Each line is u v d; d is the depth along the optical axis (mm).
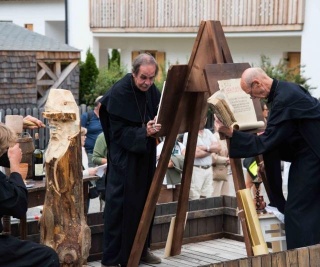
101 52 25219
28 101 19047
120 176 6020
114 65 21531
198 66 5906
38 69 19344
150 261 6387
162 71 19812
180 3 20953
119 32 22812
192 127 6355
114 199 6047
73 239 5359
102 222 6734
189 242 7312
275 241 5828
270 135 5316
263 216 5809
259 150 5324
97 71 20641
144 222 5953
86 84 20469
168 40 22750
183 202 6574
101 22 23344
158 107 5945
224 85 5734
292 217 5453
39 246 4785
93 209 11094
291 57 19891
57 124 5344
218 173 9008
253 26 19250
